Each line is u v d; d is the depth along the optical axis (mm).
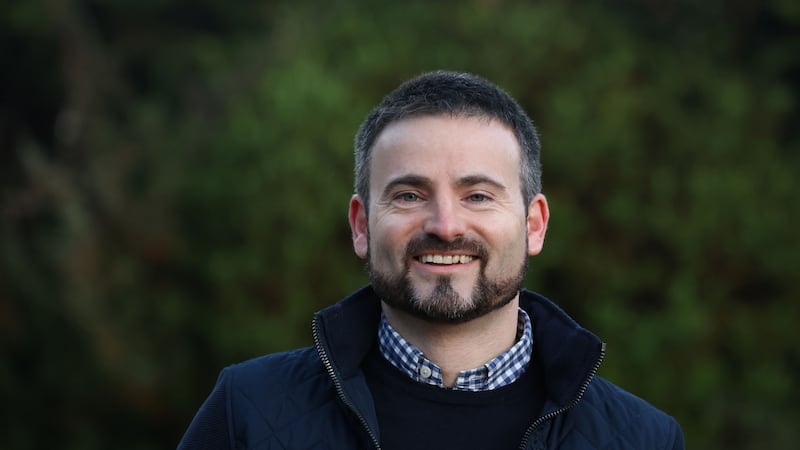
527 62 7469
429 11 8141
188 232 7434
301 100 6938
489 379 2322
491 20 7754
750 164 7273
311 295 6707
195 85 8438
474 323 2293
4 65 9750
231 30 10117
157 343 7246
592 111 7164
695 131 7359
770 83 8188
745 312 6887
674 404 6355
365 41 7789
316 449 2246
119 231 7430
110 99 8719
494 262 2250
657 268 6902
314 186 6750
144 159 7824
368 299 2461
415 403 2285
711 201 6867
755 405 6551
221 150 7238
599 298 6844
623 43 7922
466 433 2260
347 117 6953
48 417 7426
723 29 8383
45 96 9875
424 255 2240
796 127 8359
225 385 2404
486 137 2279
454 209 2229
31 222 8078
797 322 6898
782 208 7070
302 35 7910
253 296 6840
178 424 7316
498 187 2270
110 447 7324
